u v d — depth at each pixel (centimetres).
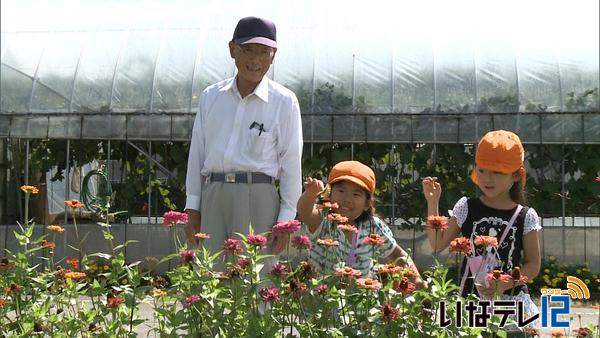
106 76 970
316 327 330
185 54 978
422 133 925
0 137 955
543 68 942
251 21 440
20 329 374
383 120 927
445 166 929
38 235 942
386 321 318
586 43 966
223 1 1071
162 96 952
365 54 962
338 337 321
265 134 445
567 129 914
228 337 338
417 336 325
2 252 945
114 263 371
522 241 402
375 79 942
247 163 443
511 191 411
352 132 928
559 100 927
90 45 1003
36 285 389
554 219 929
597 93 927
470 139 923
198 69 962
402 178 933
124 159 961
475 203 412
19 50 1004
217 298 338
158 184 956
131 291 368
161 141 952
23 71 983
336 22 1005
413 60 955
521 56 953
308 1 1056
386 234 418
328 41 978
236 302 339
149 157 954
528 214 402
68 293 383
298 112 457
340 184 408
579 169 926
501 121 921
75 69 979
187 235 461
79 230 939
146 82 961
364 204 411
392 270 323
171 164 959
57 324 376
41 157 963
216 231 449
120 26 1026
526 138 920
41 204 964
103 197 948
